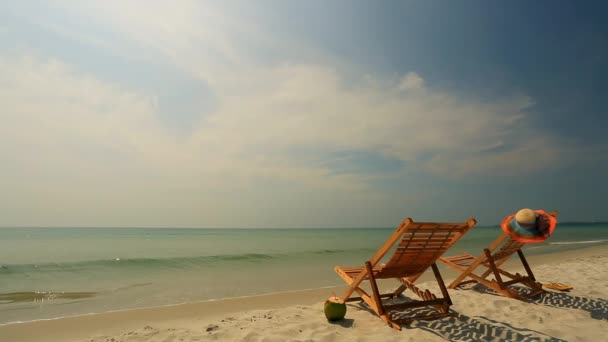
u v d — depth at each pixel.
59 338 4.13
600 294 5.65
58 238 41.31
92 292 7.34
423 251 4.31
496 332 3.88
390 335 3.80
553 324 4.14
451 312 4.62
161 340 3.84
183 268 11.80
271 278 9.30
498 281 5.44
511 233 4.80
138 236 49.72
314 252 18.86
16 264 12.13
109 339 3.96
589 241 24.27
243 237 46.84
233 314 5.21
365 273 4.52
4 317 5.19
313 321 4.43
